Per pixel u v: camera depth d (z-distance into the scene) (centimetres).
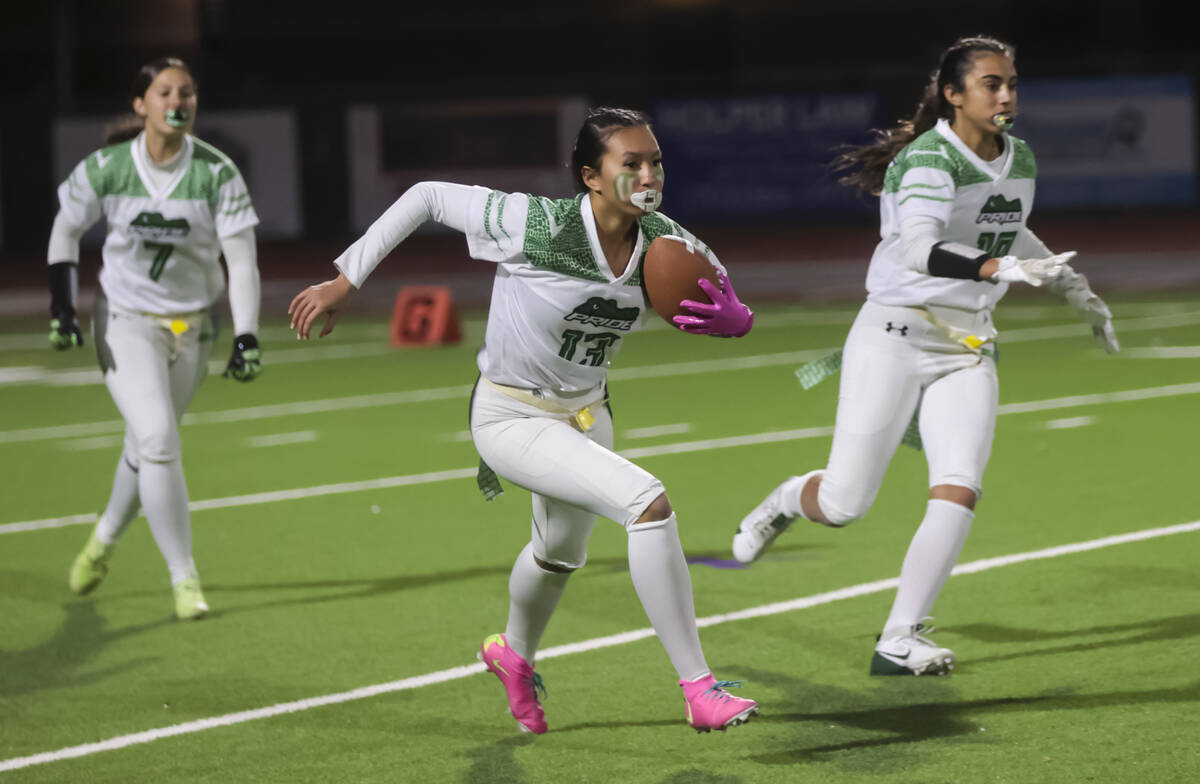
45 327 3803
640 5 7088
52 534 1609
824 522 1097
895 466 1820
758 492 1691
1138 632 1119
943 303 1042
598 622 1220
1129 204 5406
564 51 7194
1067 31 6700
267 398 2555
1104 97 5378
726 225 5934
